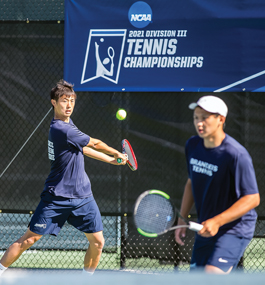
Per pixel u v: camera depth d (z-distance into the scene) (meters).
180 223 7.66
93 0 11.77
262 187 11.45
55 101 9.88
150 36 11.66
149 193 7.02
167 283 3.37
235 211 6.54
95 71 11.82
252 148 11.48
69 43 11.84
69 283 3.41
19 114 11.98
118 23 11.73
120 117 11.48
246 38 11.38
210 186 6.89
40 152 11.95
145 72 11.69
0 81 12.03
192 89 11.56
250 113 11.48
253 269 11.75
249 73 11.41
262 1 11.31
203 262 7.14
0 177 11.98
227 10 11.42
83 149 10.02
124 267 11.73
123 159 10.09
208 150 6.88
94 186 11.76
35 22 11.95
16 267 12.05
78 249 12.05
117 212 11.70
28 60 11.98
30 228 9.73
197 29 11.52
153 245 11.69
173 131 11.64
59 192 9.70
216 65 11.50
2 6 12.08
